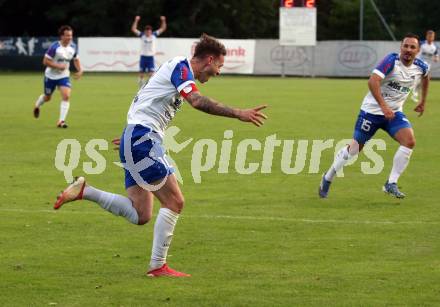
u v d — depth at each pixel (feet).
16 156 101.24
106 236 61.31
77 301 45.62
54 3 395.55
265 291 47.47
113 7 390.63
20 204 72.84
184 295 46.73
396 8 403.34
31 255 55.67
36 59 345.92
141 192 52.44
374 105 77.41
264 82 269.03
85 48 317.01
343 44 309.22
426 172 91.56
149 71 240.12
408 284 48.78
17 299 45.96
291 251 57.00
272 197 77.05
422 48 211.41
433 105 181.16
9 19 402.31
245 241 59.98
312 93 213.66
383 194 79.05
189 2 388.98
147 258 55.11
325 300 45.70
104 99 190.70
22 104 177.37
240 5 399.44
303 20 308.19
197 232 62.80
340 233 62.54
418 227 64.49
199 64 51.44
